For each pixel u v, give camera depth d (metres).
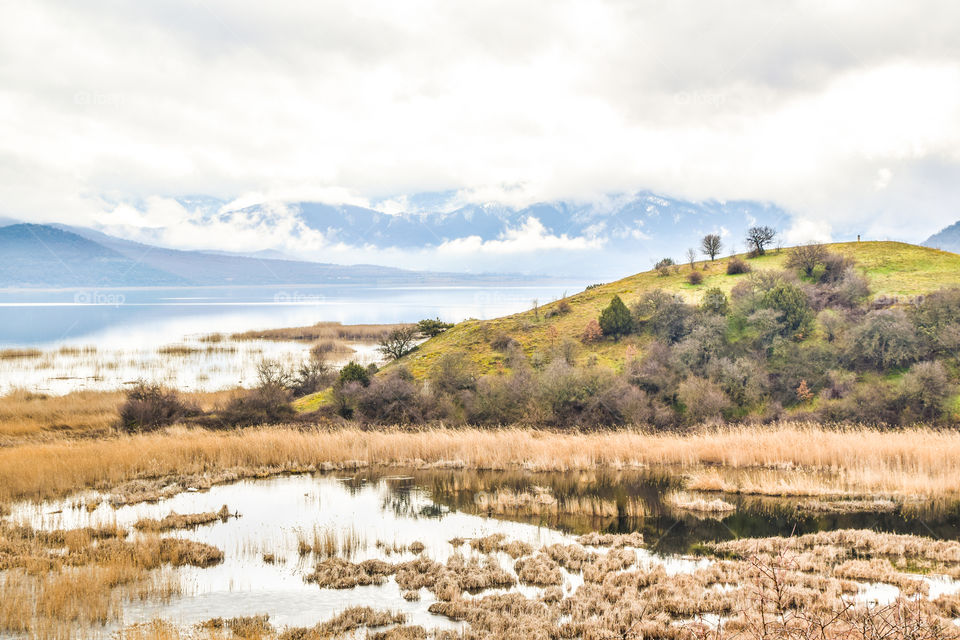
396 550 21.25
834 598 15.88
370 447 36.97
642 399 45.09
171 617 15.91
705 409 43.91
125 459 33.31
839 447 33.50
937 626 13.66
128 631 14.67
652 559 20.23
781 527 23.45
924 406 41.53
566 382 46.62
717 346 50.78
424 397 47.97
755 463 34.00
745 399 45.50
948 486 27.70
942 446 32.62
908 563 19.47
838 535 21.55
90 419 45.84
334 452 36.19
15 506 26.77
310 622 15.78
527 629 15.02
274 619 15.98
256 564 19.97
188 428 44.19
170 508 26.70
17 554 20.22
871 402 42.50
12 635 14.41
